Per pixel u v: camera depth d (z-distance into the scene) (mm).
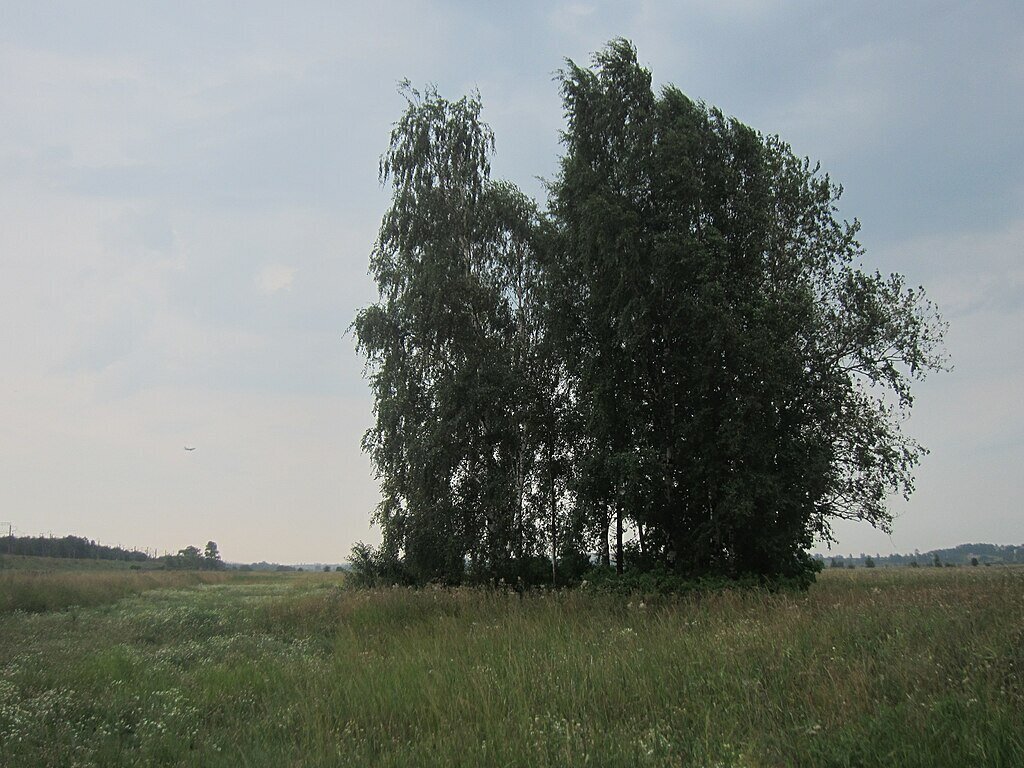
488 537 24328
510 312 26375
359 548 27859
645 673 7586
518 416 24609
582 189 21031
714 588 17594
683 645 8711
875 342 21781
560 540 23094
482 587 19562
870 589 13531
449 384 24172
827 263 22297
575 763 5160
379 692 7699
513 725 6145
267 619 18016
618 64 21578
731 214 20531
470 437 24734
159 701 8406
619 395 20734
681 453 20000
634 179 20484
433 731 6500
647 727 6141
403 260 25984
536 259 25969
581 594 16750
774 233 21234
